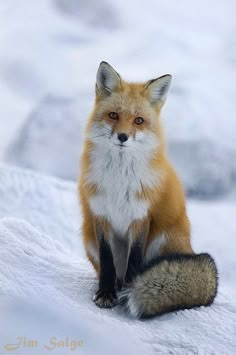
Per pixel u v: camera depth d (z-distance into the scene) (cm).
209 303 641
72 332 515
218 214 1692
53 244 783
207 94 2345
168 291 617
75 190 1395
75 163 2069
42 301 567
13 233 760
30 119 2269
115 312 630
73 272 691
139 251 666
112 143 644
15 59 4391
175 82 2477
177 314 616
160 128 686
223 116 2233
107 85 679
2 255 666
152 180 657
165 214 679
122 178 650
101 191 655
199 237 1521
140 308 610
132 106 664
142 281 616
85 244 708
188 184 1986
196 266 627
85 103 2275
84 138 685
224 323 601
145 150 656
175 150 2011
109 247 664
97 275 691
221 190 2006
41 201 1282
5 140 2830
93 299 642
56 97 2330
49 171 2066
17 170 1408
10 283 594
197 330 581
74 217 1257
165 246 689
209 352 544
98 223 664
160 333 569
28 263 670
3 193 1282
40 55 4553
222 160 2016
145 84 684
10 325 497
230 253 1443
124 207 655
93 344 506
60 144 2127
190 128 2077
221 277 1340
